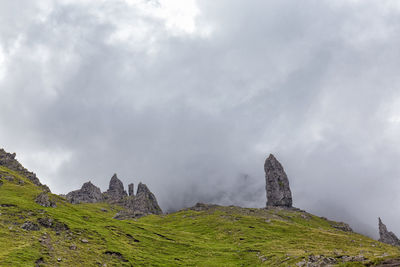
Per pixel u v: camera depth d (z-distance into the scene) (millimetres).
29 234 101812
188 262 120188
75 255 97312
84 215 155625
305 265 90125
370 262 66500
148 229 167625
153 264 110312
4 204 123938
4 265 75312
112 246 116188
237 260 125812
